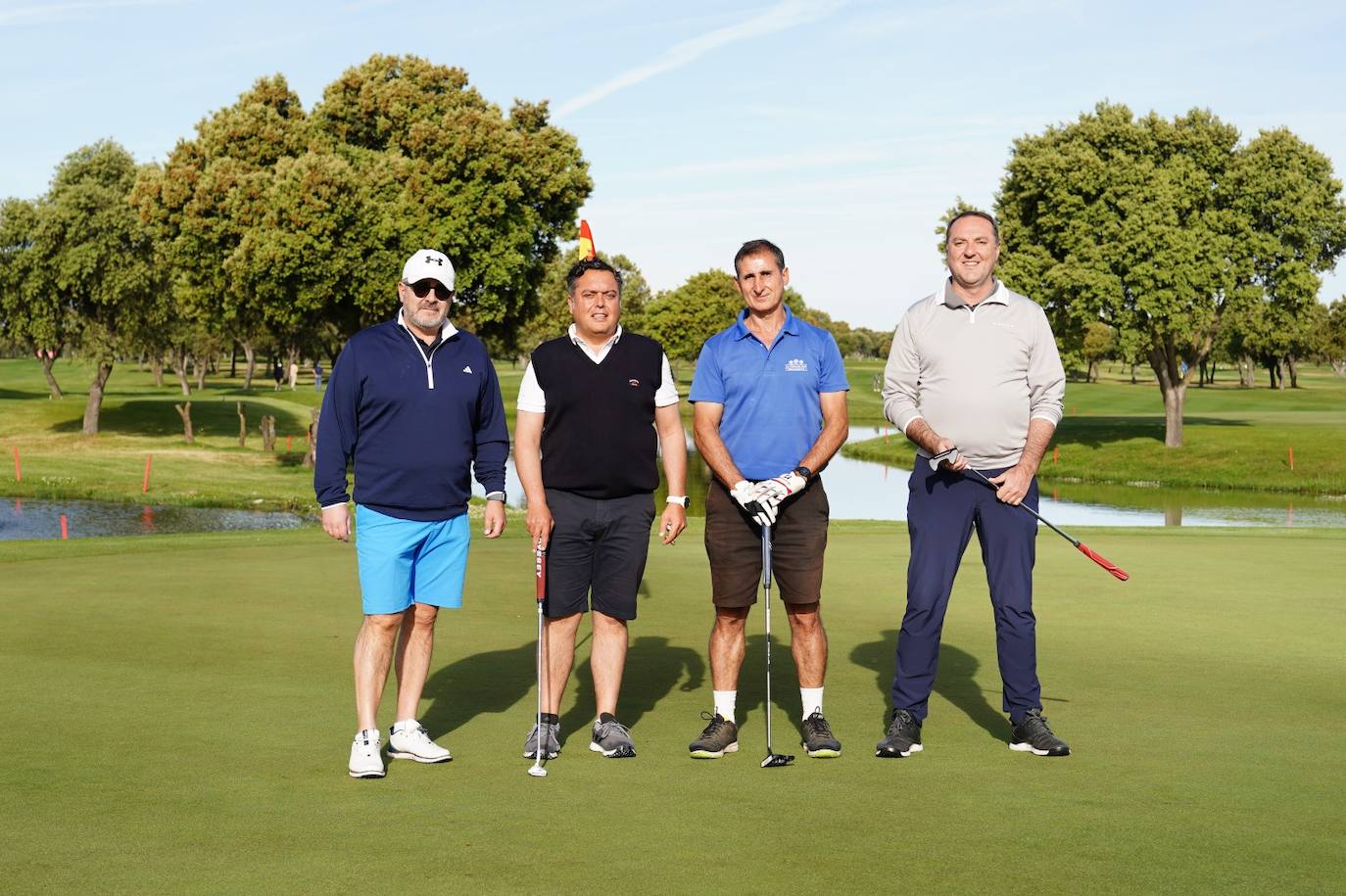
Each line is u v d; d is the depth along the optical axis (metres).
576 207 34.66
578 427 4.55
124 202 39.00
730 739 4.43
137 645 6.28
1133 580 8.99
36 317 39.56
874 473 37.66
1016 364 4.70
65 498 26.98
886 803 3.71
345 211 30.59
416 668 4.41
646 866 3.11
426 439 4.34
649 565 9.98
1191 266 36.56
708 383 4.70
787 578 4.61
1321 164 37.78
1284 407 62.94
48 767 4.07
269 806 3.65
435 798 3.76
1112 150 38.56
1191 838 3.34
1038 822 3.50
